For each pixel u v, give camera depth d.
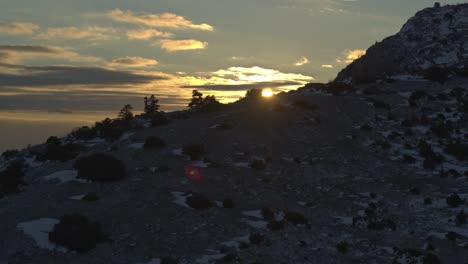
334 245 56.50
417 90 111.00
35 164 83.12
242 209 63.16
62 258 51.38
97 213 60.31
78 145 86.50
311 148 82.75
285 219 61.22
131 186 67.06
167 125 92.69
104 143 87.31
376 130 91.75
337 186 72.12
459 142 86.88
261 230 58.09
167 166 73.25
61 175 71.94
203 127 88.88
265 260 52.03
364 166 78.00
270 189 69.50
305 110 97.94
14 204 63.91
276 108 96.25
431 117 97.31
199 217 59.78
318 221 62.41
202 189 67.19
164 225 57.81
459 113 98.44
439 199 67.50
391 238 58.47
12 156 95.44
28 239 54.16
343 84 114.44
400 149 84.44
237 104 107.06
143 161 75.25
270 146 81.94
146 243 54.41
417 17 160.00
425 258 52.28
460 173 75.38
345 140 86.25
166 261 50.06
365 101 105.12
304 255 53.69
